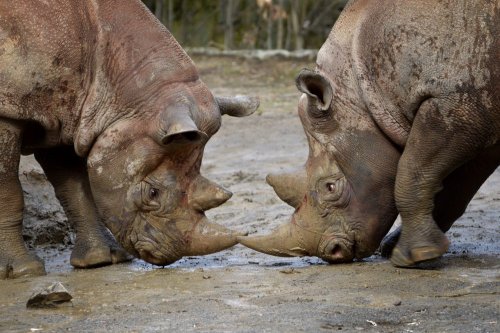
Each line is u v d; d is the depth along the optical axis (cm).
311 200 1433
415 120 1388
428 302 1222
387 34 1402
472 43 1356
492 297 1241
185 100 1415
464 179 1488
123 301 1273
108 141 1431
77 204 1559
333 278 1362
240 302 1248
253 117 3097
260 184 2153
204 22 4806
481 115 1364
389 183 1430
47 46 1428
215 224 1434
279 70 4072
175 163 1426
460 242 1592
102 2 1462
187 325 1148
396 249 1418
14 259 1453
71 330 1146
